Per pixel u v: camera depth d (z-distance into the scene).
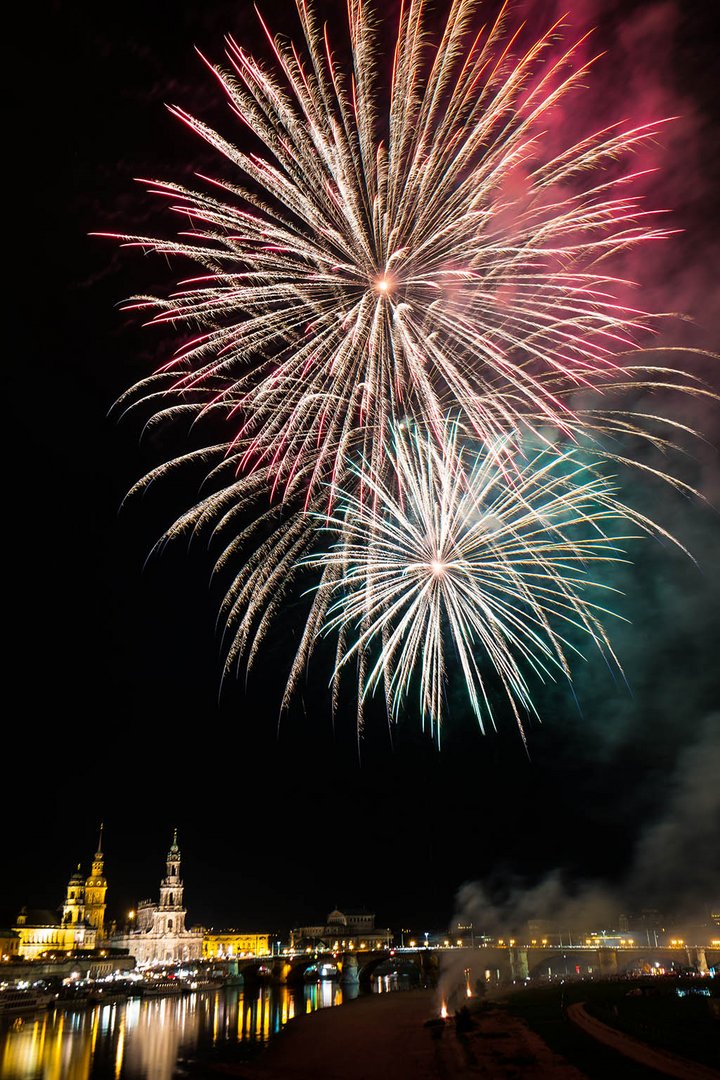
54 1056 88.25
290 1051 85.38
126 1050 92.19
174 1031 110.25
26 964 190.00
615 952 182.25
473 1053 68.31
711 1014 73.62
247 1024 118.81
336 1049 82.81
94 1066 81.56
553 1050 64.06
